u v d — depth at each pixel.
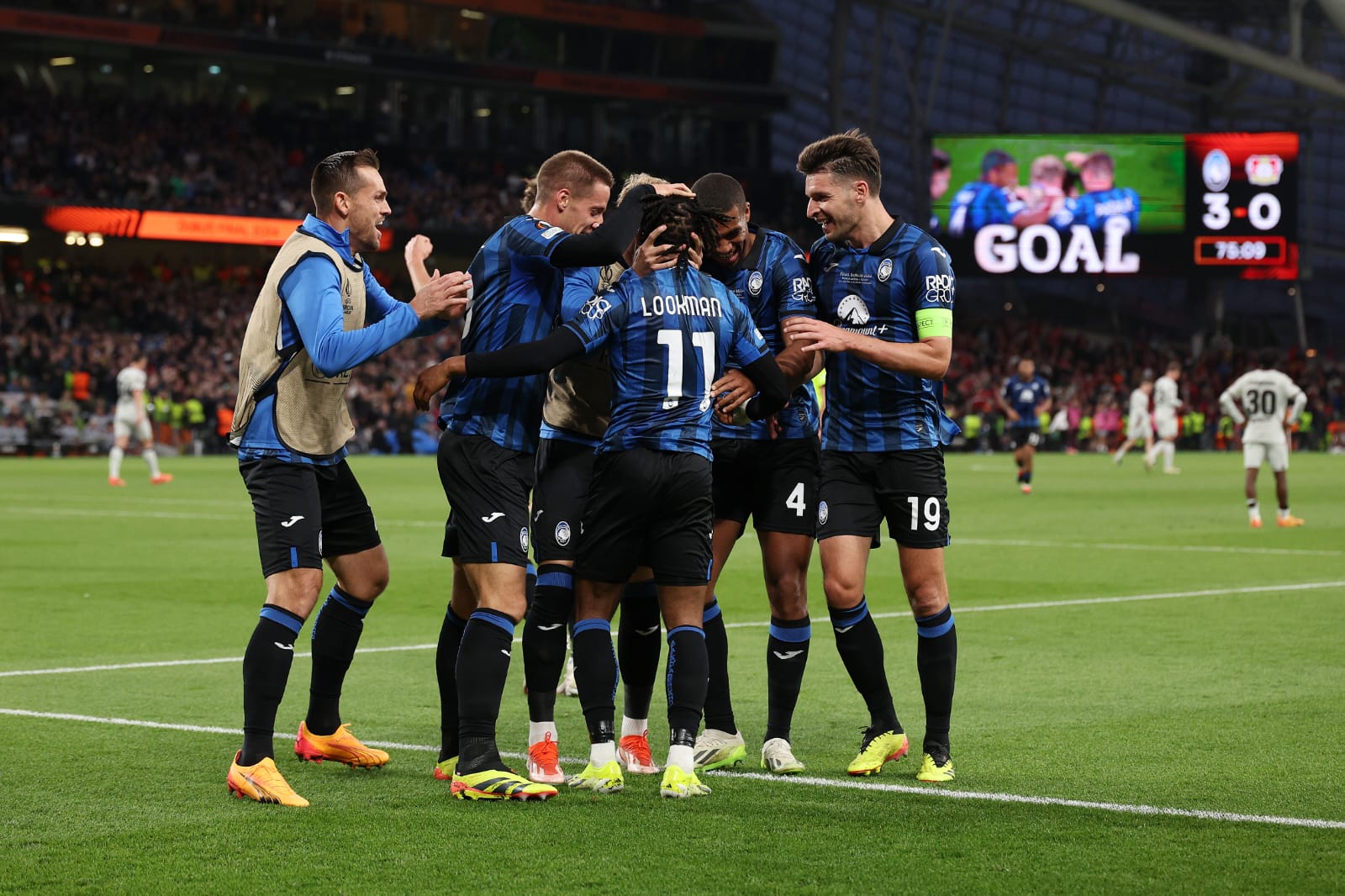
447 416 18.84
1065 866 14.65
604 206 19.08
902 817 16.70
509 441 18.44
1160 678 25.92
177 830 16.23
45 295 153.38
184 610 35.34
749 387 18.64
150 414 139.25
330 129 174.88
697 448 18.28
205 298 163.38
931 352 18.92
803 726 22.31
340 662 19.66
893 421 19.50
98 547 50.81
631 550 18.22
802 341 18.59
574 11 180.88
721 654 20.16
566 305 19.00
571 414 18.80
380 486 88.56
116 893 13.93
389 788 18.36
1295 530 57.91
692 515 18.23
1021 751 20.17
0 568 44.22
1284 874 14.32
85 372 139.50
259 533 18.48
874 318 19.67
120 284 158.75
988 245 177.12
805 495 20.12
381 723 22.53
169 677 26.25
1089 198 174.38
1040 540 53.88
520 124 190.75
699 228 18.27
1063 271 175.25
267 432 18.41
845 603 19.44
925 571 19.27
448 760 19.03
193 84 174.00
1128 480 99.00
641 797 17.88
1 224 143.75
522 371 17.48
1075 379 196.50
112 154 156.50
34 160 150.62
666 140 199.12
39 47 165.62
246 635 31.53
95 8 156.38
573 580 18.72
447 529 19.14
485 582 18.22
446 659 19.19
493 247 18.62
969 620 33.47
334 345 17.47
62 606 36.06
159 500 75.00
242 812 17.02
